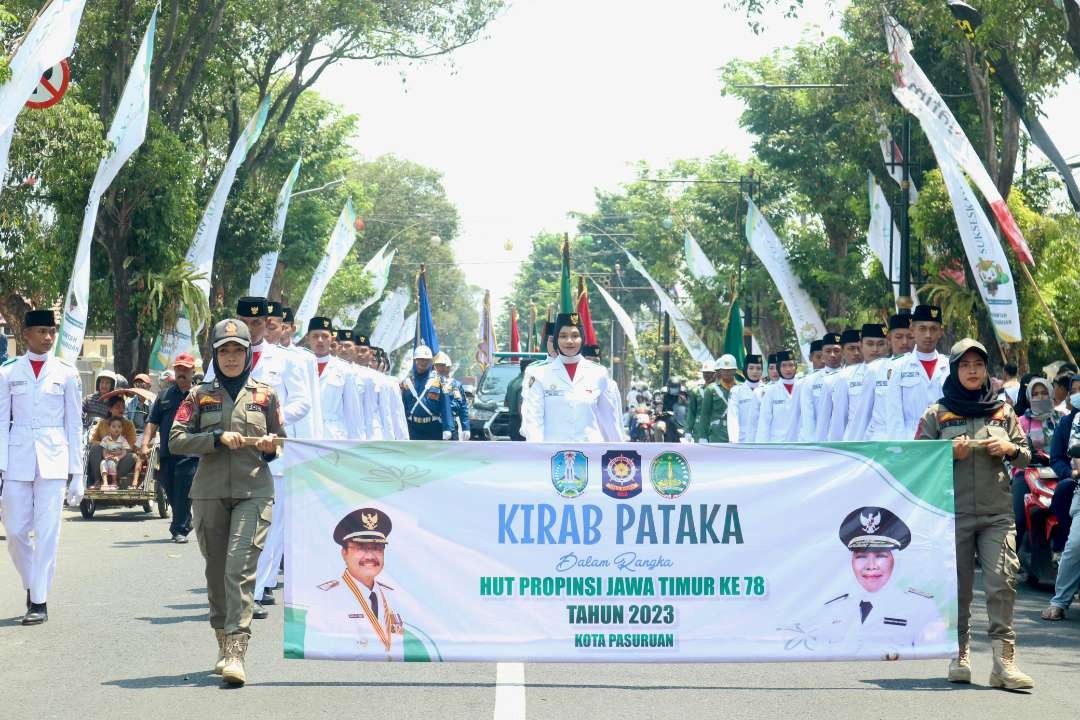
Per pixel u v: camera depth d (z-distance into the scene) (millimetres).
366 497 8438
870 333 14422
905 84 24641
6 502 10828
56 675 8656
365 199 63719
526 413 12125
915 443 8641
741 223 52125
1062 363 15312
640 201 67750
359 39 38000
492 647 8406
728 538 8539
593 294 96250
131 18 31406
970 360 8805
